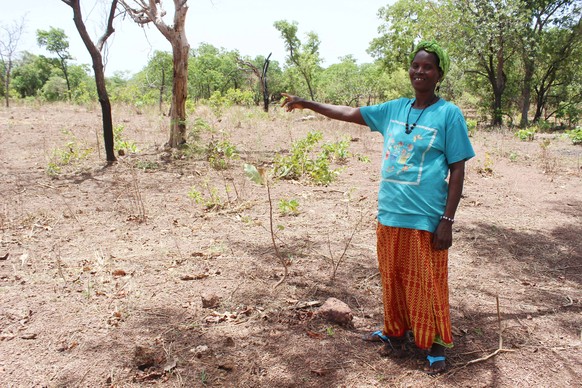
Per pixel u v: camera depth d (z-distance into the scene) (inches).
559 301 146.9
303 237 195.2
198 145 381.1
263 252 177.9
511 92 975.6
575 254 187.5
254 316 131.9
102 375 105.5
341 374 107.0
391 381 104.7
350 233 201.9
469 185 302.5
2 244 180.2
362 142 470.3
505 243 196.7
